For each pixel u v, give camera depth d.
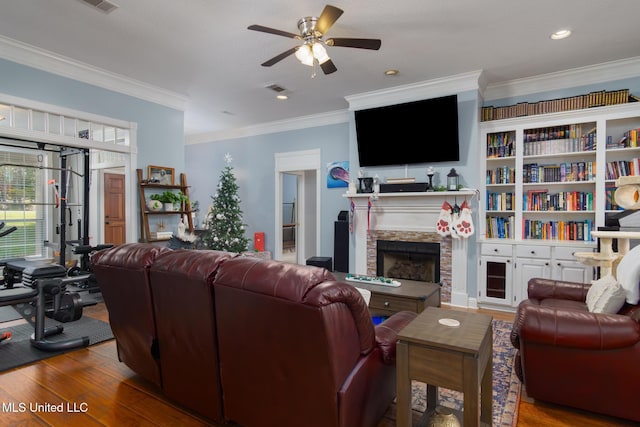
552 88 4.11
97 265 2.19
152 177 4.60
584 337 1.82
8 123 3.41
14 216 5.54
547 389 1.99
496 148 4.28
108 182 6.05
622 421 1.91
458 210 4.10
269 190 6.45
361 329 1.51
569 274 3.65
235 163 6.85
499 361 2.69
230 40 3.26
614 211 3.68
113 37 3.20
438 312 1.82
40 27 3.02
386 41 3.25
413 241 4.46
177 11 2.77
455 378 1.39
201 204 7.36
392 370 1.82
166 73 4.06
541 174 4.05
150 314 2.00
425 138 4.34
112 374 2.43
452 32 3.09
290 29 3.06
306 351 1.38
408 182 4.43
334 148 5.72
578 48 3.40
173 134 4.88
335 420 1.40
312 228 7.18
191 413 1.97
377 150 4.70
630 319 1.81
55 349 2.73
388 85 4.43
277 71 3.99
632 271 1.98
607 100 3.64
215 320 1.67
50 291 2.83
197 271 1.68
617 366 1.81
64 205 4.57
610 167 3.71
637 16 2.81
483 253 4.07
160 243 4.73
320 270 1.45
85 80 3.90
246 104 5.24
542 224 4.09
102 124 4.12
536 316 1.94
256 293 1.43
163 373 2.04
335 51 3.45
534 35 3.14
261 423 1.62
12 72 3.34
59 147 4.54
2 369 2.44
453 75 4.08
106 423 1.87
